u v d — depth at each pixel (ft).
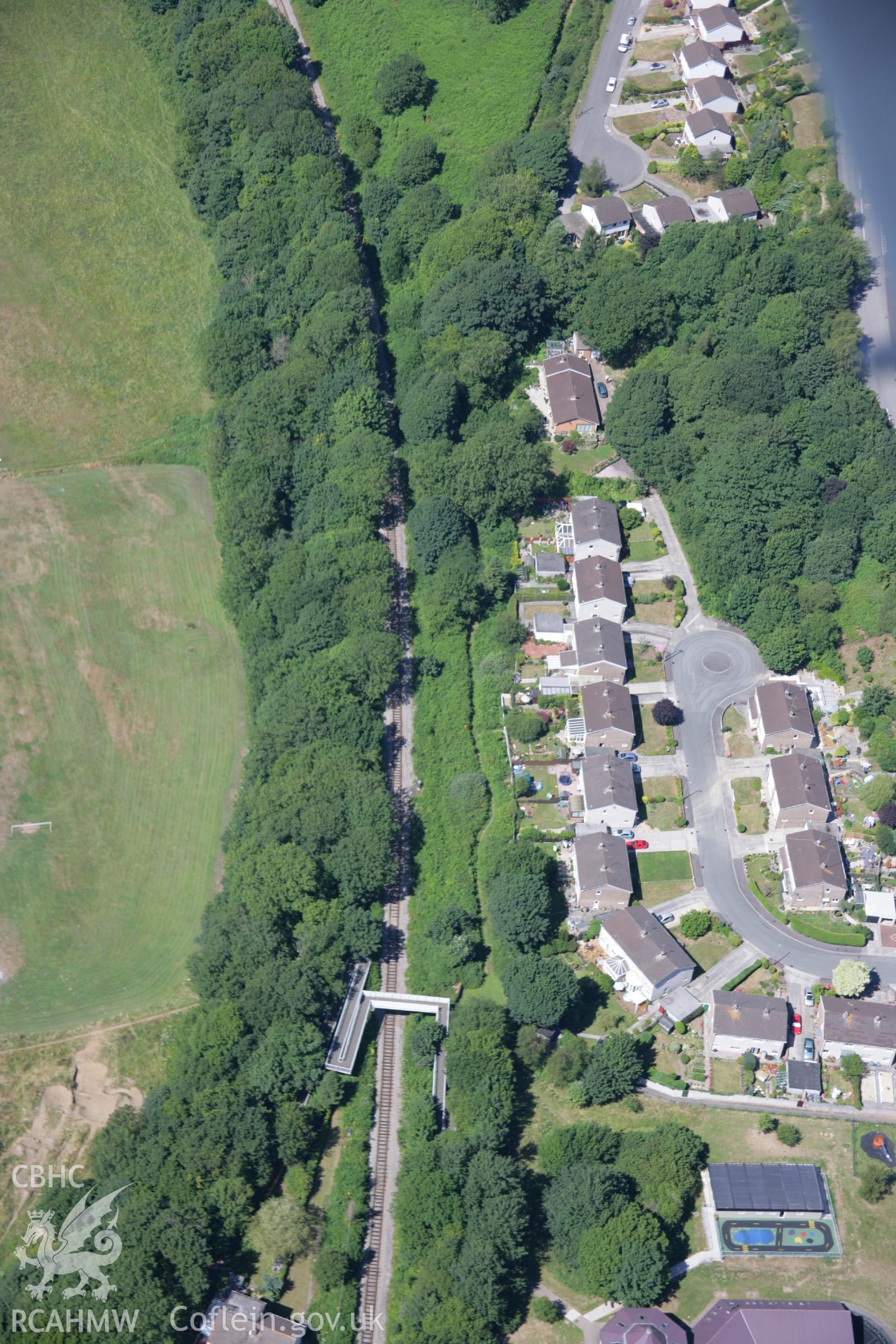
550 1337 634.84
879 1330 633.61
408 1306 627.05
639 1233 636.89
